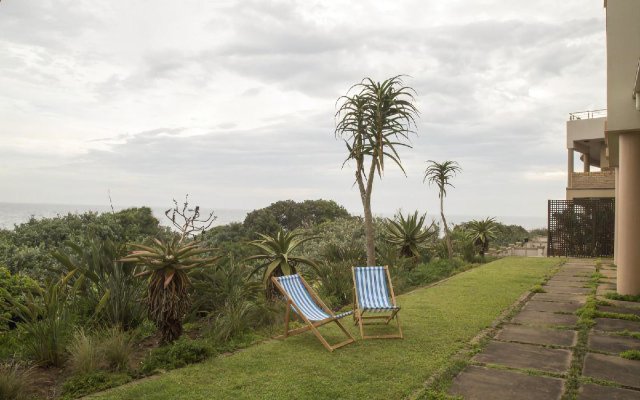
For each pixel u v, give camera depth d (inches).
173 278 228.1
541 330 257.4
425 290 404.8
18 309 226.7
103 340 212.8
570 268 577.0
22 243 570.3
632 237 362.6
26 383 170.9
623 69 343.6
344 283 382.0
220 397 162.2
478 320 282.0
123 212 876.0
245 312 268.2
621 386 169.9
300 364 200.7
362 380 179.6
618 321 278.7
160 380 180.1
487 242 775.1
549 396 160.9
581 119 865.5
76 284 243.4
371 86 398.3
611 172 821.9
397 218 583.2
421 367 194.2
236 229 1233.4
